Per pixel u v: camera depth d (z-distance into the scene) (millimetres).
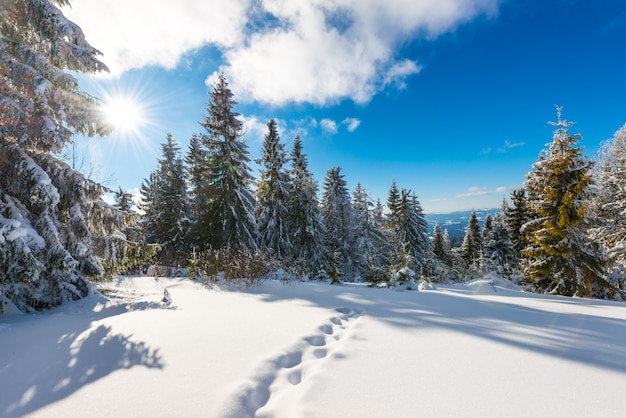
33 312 5516
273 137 21047
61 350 3324
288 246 19734
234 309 5488
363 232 27656
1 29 6293
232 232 17391
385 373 2715
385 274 10703
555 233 11781
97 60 6965
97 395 2342
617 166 18047
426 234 34281
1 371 2842
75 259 6492
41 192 5570
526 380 2533
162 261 16000
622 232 14297
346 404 2189
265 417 2100
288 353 3178
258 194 21469
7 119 5574
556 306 5992
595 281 11508
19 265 5172
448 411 2080
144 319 4531
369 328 4270
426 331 4078
